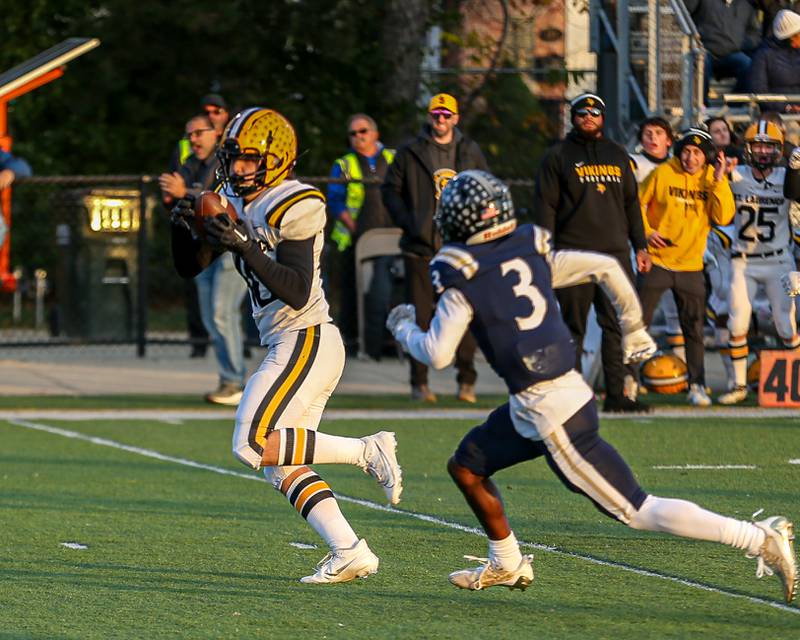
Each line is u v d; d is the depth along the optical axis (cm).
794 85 5091
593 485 1922
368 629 1936
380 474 2236
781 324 4491
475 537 2609
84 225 6569
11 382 5238
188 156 4650
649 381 4684
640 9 5534
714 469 3353
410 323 2009
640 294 4312
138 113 7438
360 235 5619
